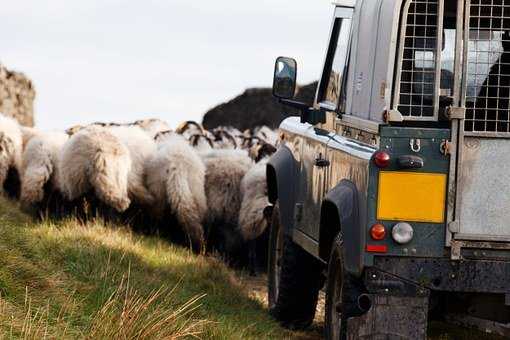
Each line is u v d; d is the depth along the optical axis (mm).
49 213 21422
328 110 13133
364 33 11719
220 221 20531
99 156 19359
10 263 11328
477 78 11109
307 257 14352
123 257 15008
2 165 22266
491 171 10531
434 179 10492
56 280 11820
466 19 10516
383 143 10492
